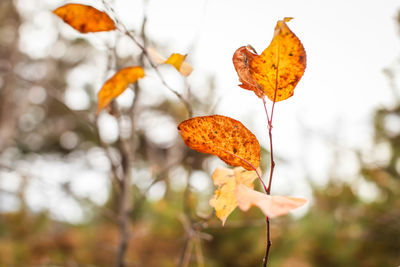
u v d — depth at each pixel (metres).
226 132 0.41
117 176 1.36
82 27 0.45
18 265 3.17
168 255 3.39
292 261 3.68
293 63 0.38
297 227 3.79
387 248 3.65
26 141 12.81
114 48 0.94
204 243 3.29
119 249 1.39
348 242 3.79
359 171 4.01
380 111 4.25
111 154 1.32
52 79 9.22
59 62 9.59
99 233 4.46
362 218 3.75
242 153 0.42
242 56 0.43
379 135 4.27
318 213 4.15
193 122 0.41
